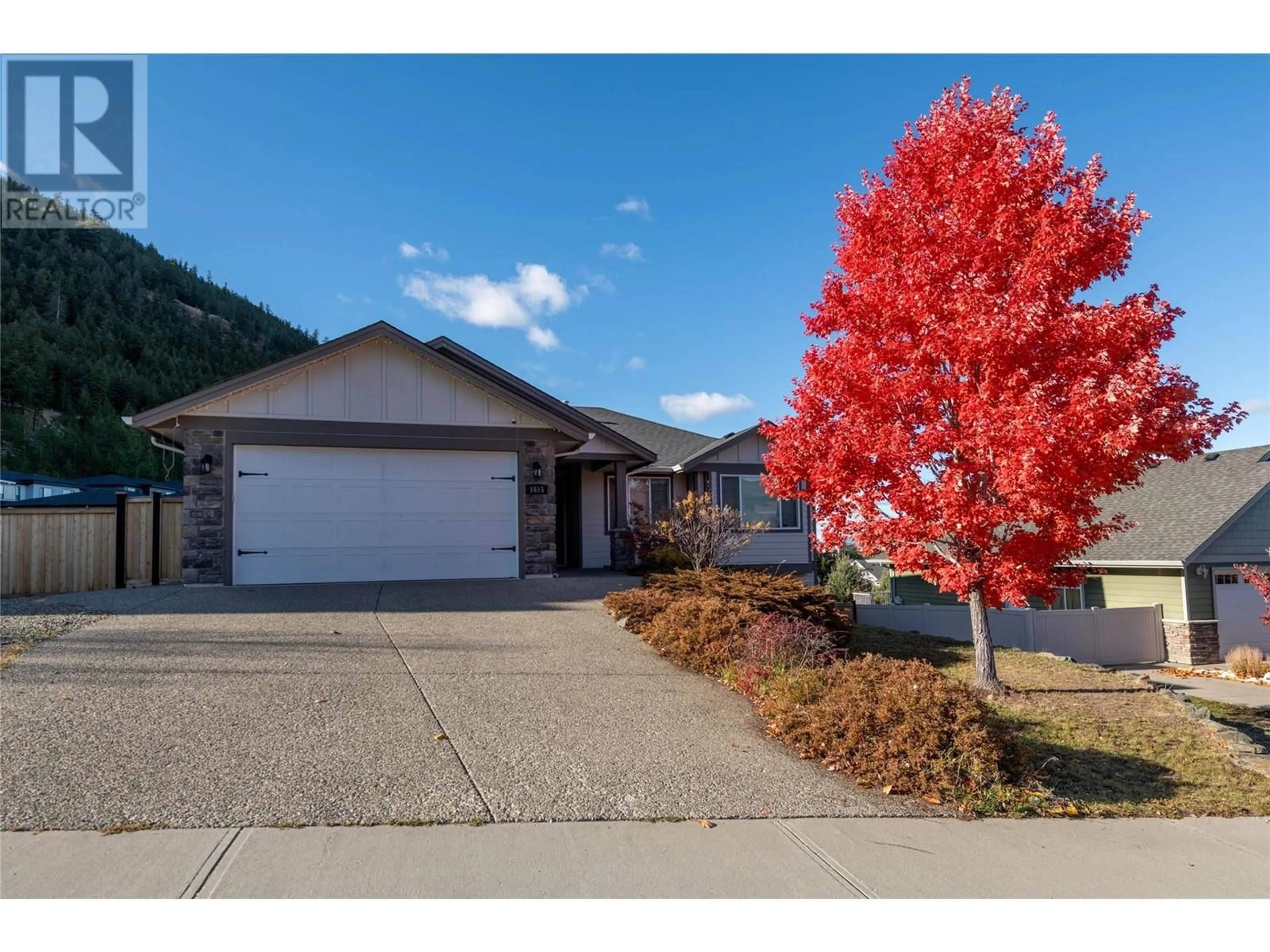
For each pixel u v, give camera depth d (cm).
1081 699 872
